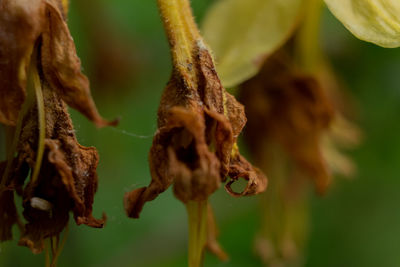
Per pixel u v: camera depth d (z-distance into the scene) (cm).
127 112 36
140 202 22
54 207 23
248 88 29
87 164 23
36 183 22
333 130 32
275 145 29
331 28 34
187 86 23
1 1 22
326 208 36
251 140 29
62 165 22
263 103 28
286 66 28
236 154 23
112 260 34
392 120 35
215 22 27
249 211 35
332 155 31
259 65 26
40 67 22
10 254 30
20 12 22
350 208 36
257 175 23
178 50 23
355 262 35
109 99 34
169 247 35
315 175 28
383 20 24
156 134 22
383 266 35
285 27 26
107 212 35
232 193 23
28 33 22
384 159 35
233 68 26
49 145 22
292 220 31
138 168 37
